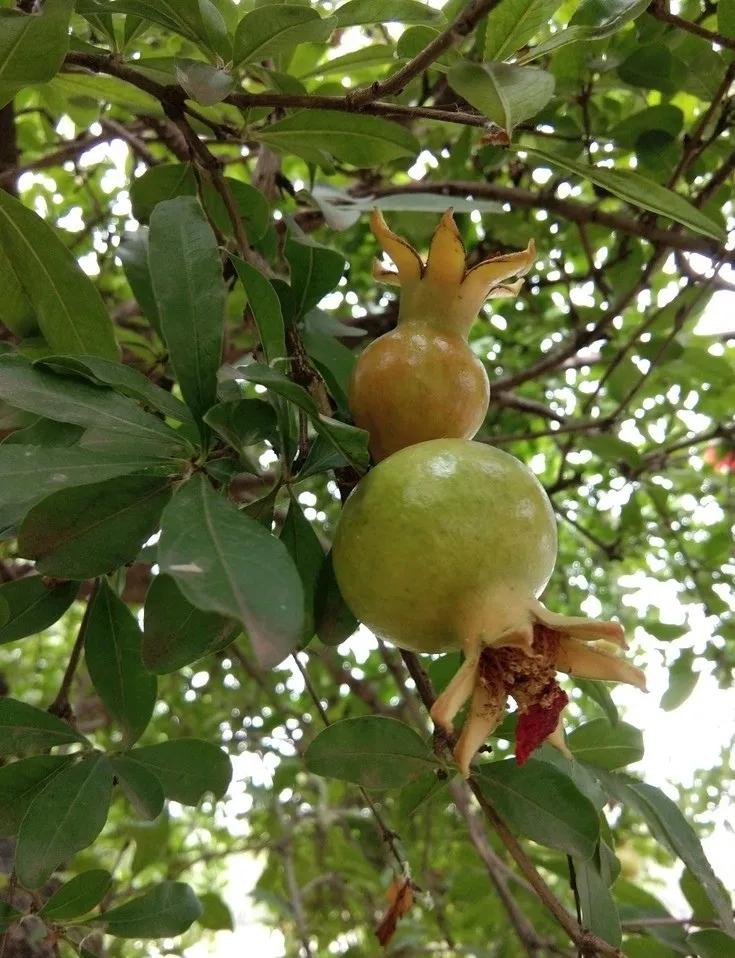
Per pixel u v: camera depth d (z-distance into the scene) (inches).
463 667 5.6
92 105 13.0
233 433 5.8
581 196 16.6
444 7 9.4
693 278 12.4
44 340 8.7
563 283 15.3
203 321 6.2
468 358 7.0
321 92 12.9
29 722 7.4
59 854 6.9
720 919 7.7
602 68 11.3
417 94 12.7
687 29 7.9
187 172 10.0
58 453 5.8
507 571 5.7
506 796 6.9
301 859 20.3
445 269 7.1
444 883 19.1
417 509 5.7
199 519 4.9
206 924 14.1
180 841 21.9
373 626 6.1
